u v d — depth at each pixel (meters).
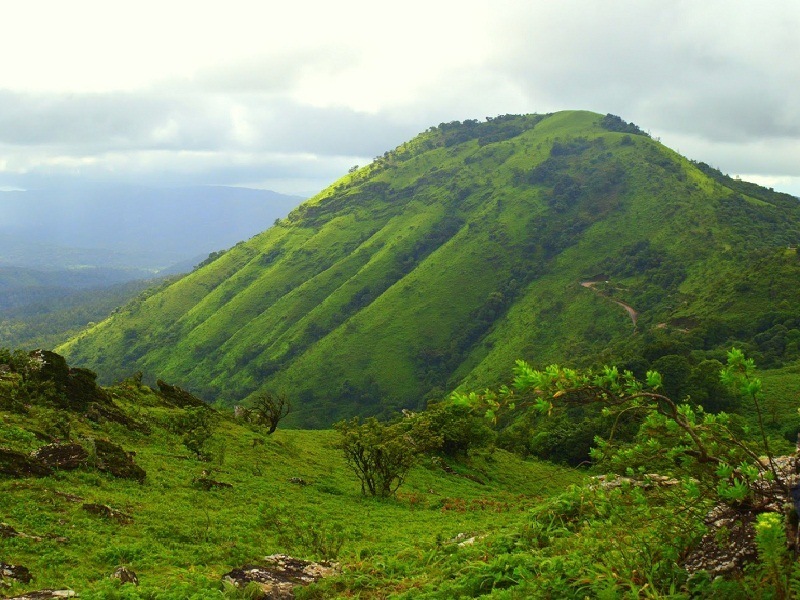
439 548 14.41
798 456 5.62
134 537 19.19
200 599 11.34
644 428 6.16
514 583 8.62
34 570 15.00
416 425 56.75
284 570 13.52
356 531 24.53
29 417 32.06
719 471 5.64
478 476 56.19
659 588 6.31
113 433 36.31
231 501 27.55
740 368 5.80
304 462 45.47
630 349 136.38
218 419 51.78
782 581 5.14
